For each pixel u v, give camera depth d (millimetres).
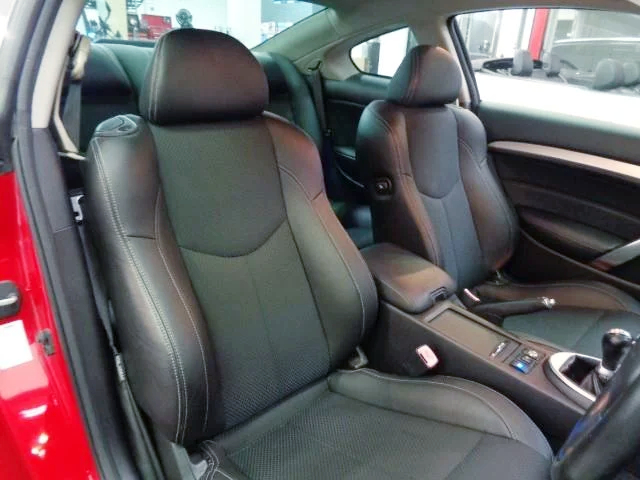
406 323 1383
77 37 943
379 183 1711
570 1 1733
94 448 1074
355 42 2426
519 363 1243
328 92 2572
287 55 2613
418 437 1148
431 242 1667
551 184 2004
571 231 1978
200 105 1084
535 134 2037
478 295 1912
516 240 2023
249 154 1179
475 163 1926
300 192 1248
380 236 1777
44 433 1002
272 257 1208
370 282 1310
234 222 1153
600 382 1132
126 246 963
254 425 1206
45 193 919
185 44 1051
